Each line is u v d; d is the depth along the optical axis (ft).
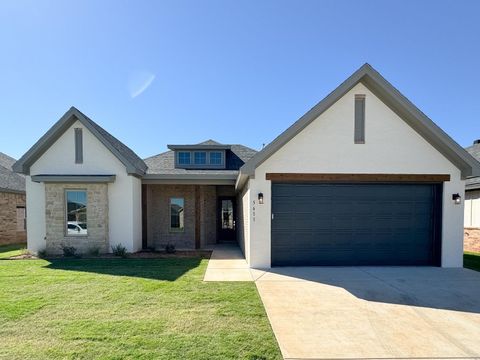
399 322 17.08
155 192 52.06
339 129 33.01
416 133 33.30
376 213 33.68
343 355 13.25
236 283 25.20
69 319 16.78
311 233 33.27
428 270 31.17
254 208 32.40
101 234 40.11
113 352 12.93
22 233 61.82
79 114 40.04
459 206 33.24
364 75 31.58
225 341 14.23
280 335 15.14
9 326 15.78
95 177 39.34
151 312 17.98
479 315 18.26
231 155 56.70
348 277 27.76
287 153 32.81
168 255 39.81
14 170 40.14
